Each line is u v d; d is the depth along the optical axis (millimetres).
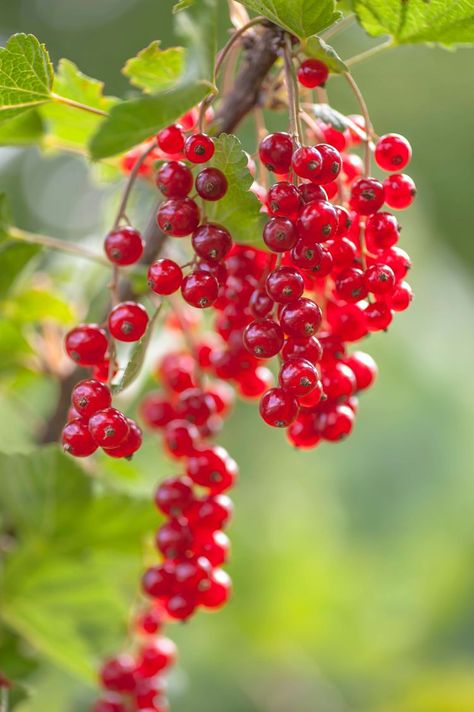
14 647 625
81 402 525
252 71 561
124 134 511
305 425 553
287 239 510
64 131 617
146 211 676
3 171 1702
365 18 562
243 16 569
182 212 522
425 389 1228
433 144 2088
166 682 704
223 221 536
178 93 513
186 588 571
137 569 635
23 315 632
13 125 604
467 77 2141
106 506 612
